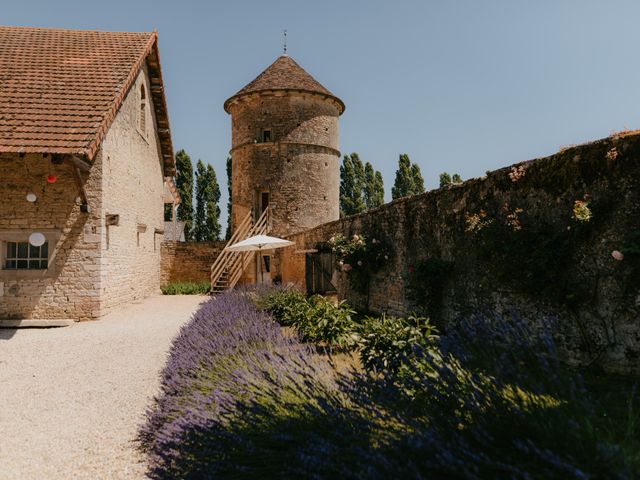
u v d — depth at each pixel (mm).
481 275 5918
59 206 11148
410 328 4953
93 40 14969
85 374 6371
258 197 23922
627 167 4180
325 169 24266
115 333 9523
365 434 2445
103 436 4164
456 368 2953
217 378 4230
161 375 5719
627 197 4168
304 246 16031
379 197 42344
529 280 4926
